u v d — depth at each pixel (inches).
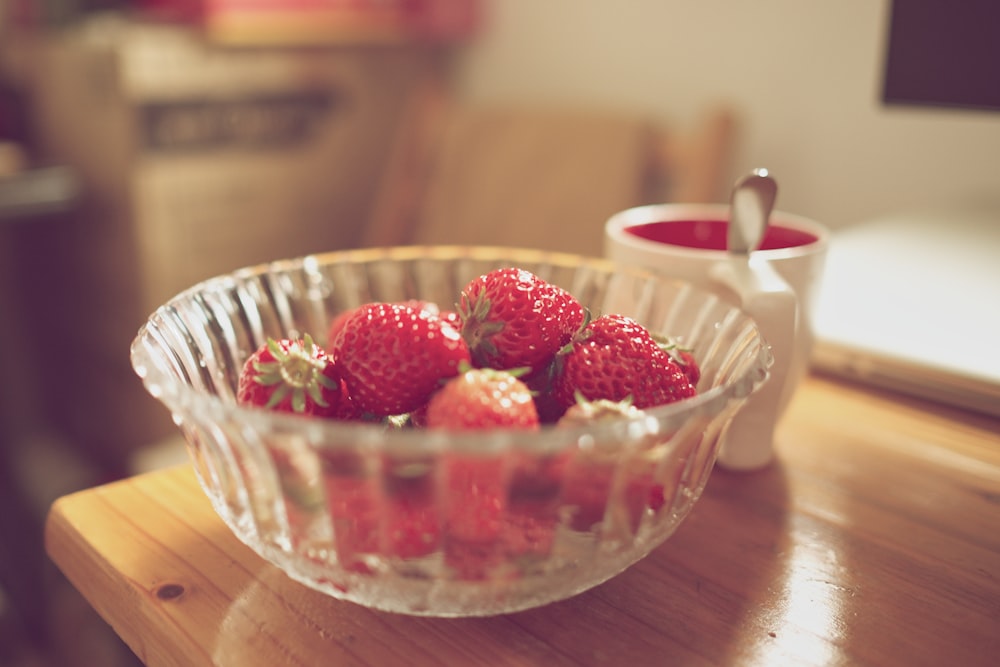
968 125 24.5
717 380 13.3
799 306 14.2
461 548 10.6
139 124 32.1
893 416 15.8
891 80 19.8
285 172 36.4
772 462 14.5
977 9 18.4
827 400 16.3
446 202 33.6
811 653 11.1
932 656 11.1
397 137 39.4
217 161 34.4
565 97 35.5
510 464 10.2
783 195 29.4
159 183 33.2
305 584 11.6
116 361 38.4
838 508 13.5
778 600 11.8
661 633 11.3
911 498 13.7
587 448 9.9
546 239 31.2
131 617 11.9
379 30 36.8
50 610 32.4
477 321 12.4
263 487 10.8
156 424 37.8
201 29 33.0
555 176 31.0
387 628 11.4
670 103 31.8
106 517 13.1
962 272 18.6
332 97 36.9
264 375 11.8
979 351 15.6
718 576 12.2
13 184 33.3
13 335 46.1
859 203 27.5
